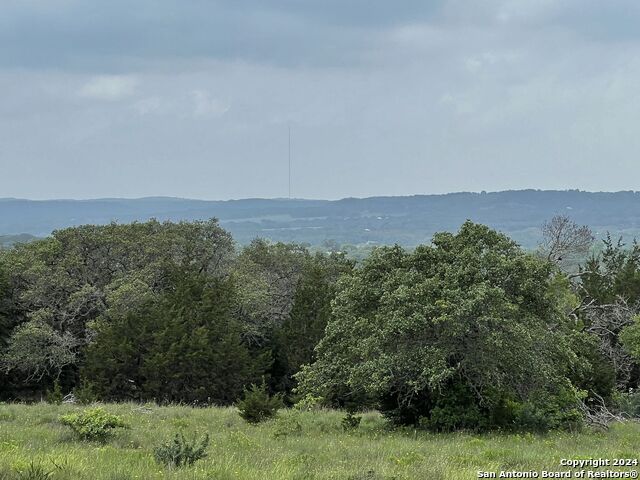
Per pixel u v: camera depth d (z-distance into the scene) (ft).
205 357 154.81
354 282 90.74
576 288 166.30
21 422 80.23
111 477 41.37
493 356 80.28
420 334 82.69
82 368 155.63
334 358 90.94
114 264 183.93
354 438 75.56
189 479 41.83
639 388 128.57
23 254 179.32
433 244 91.66
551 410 89.04
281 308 201.05
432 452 63.31
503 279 85.92
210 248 198.59
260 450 62.23
